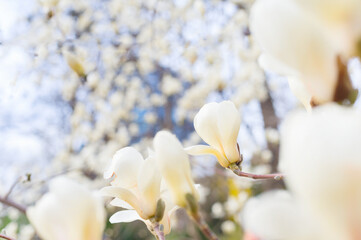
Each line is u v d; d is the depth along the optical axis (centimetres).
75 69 274
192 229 541
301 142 32
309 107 71
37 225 58
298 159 33
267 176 104
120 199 101
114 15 549
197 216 80
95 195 59
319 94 47
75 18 552
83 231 56
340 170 31
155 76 649
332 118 32
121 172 96
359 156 31
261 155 498
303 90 71
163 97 588
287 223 36
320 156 32
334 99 47
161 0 520
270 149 523
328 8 43
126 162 97
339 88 46
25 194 465
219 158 108
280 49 46
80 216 56
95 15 531
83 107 544
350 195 32
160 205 94
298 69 47
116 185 97
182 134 706
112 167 98
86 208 56
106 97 585
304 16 45
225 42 474
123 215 101
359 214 32
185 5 500
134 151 99
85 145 559
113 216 101
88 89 550
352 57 44
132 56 538
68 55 272
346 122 32
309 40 45
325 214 33
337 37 44
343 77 46
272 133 506
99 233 58
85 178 511
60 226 56
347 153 31
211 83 500
